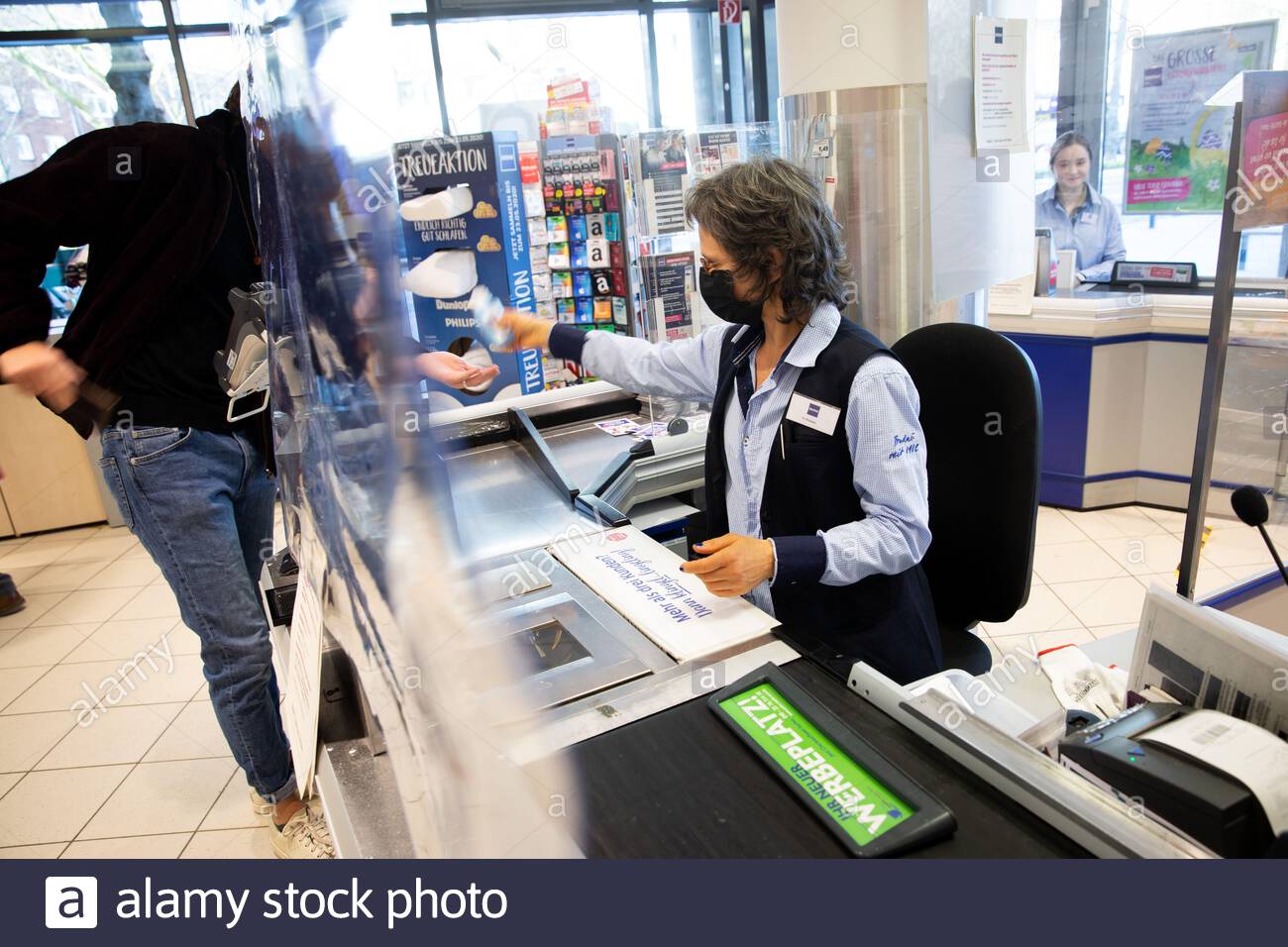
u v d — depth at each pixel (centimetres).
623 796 75
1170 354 372
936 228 198
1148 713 83
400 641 55
